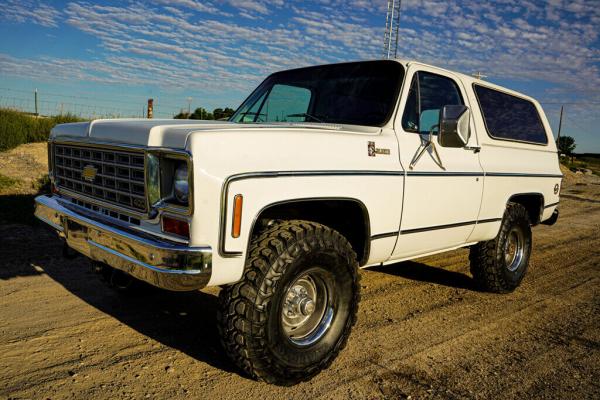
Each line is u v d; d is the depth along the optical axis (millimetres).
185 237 2688
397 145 3834
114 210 3146
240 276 2850
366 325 4289
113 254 2988
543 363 3715
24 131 13359
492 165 4891
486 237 5023
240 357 2943
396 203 3789
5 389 2900
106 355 3418
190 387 3068
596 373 3588
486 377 3439
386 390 3188
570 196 17375
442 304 4969
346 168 3355
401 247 4000
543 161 5852
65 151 3703
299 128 3338
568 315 4840
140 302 4449
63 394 2891
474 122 4766
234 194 2732
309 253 3049
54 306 4238
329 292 3330
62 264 5387
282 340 3016
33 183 9094
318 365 3234
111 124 3205
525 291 5613
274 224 3215
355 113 4082
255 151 2865
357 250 3744
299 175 3047
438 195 4195
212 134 2713
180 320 4105
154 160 2805
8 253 5582
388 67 4152
